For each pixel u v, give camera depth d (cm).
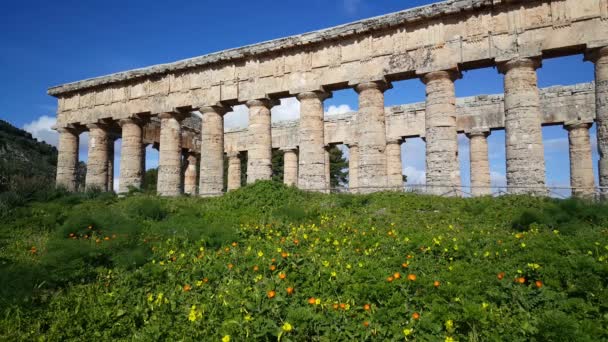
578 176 3044
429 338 754
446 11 2361
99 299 974
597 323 762
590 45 2095
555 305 855
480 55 2305
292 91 2789
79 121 3556
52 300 986
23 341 820
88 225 1538
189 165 4531
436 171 2333
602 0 2117
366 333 770
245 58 2977
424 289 912
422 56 2445
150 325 852
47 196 2486
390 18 2502
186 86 3159
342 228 1509
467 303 840
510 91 2238
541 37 2197
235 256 1190
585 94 3083
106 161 3528
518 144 2184
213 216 1880
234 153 4575
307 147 2711
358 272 1003
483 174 3350
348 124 3938
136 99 3334
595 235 1259
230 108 3134
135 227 1537
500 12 2300
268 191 2212
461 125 3459
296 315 801
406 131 3653
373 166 2522
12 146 6281
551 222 1447
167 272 1118
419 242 1242
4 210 1986
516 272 998
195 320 834
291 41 2770
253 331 782
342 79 2653
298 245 1290
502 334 764
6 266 1132
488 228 1511
